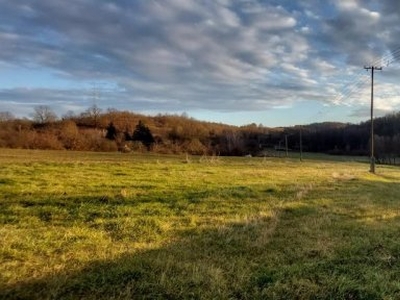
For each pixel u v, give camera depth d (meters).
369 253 9.29
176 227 11.22
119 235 10.11
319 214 14.30
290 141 129.25
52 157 46.28
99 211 12.72
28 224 10.70
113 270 7.23
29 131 81.19
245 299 6.43
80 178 21.66
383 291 6.81
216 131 112.12
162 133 100.19
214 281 6.92
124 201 14.79
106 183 19.80
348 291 6.89
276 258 8.62
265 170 35.81
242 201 16.50
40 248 8.48
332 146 127.88
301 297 6.58
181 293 6.43
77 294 6.24
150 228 10.96
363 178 33.53
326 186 24.16
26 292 6.14
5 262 7.46
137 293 6.41
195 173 28.38
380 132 123.81
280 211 14.57
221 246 9.45
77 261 7.79
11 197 14.50
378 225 12.66
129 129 99.19
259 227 11.55
